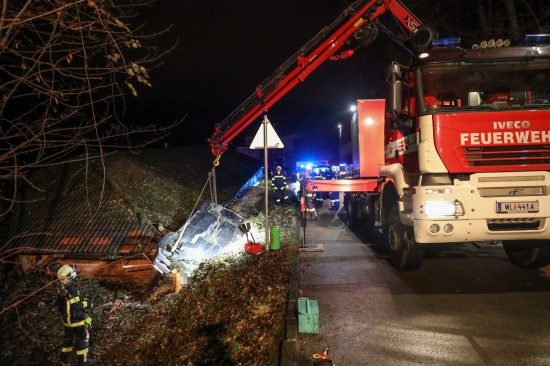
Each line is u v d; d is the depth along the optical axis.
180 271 8.50
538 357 4.43
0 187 12.48
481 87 6.63
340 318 5.69
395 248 7.63
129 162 14.05
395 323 5.43
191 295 7.56
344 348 4.86
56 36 4.68
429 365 4.41
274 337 5.25
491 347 4.69
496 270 7.38
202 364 5.29
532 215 5.73
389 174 7.91
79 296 5.92
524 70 6.52
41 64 4.65
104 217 10.63
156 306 7.92
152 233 9.83
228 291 7.20
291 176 21.98
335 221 13.98
